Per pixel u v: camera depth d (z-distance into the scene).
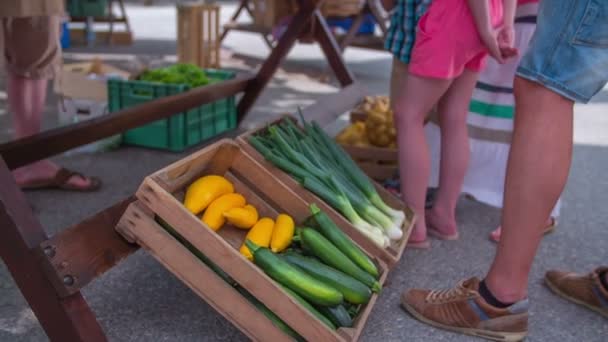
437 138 3.39
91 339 1.75
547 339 2.20
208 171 2.24
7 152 2.71
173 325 2.16
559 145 1.82
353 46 7.65
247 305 1.80
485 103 3.25
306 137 2.77
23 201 1.71
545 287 2.59
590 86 1.75
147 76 4.51
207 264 1.87
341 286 1.96
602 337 2.23
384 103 4.22
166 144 4.20
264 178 2.27
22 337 2.06
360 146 3.70
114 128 3.34
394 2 2.95
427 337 2.17
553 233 3.16
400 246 2.46
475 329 2.15
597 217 3.41
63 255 1.69
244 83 4.69
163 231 1.80
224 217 2.07
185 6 7.38
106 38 10.11
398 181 3.51
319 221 2.15
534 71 1.79
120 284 2.42
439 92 2.64
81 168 3.79
